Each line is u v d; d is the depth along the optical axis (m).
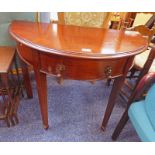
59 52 0.74
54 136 1.21
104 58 0.75
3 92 1.16
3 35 1.36
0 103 1.27
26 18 1.30
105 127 1.27
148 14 1.66
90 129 1.29
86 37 0.94
